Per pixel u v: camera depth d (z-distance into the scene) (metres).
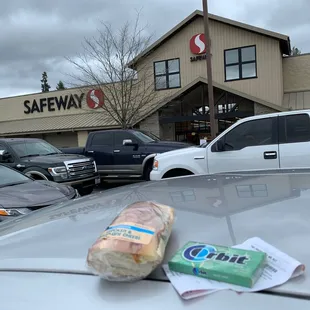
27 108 24.92
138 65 18.62
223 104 18.02
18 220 1.99
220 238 1.17
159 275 1.00
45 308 0.97
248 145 5.95
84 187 8.54
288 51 18.56
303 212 1.37
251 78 17.36
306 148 5.51
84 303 0.95
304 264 0.96
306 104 16.67
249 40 17.31
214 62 18.02
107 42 17.22
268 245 1.08
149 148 9.72
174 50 18.66
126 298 0.94
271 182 2.02
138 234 1.04
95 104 19.25
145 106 18.05
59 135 23.19
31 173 7.84
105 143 10.48
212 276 0.94
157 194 1.98
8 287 1.09
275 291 0.88
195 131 19.12
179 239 1.19
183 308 0.88
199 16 18.12
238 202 1.59
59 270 1.12
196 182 2.30
